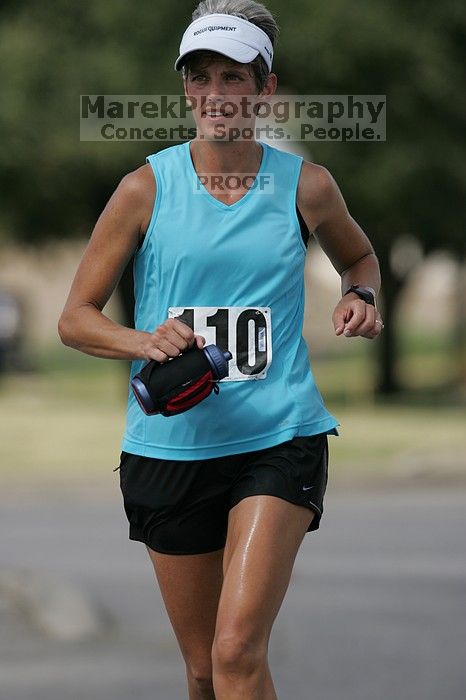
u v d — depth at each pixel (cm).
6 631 1859
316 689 1575
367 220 5791
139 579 2255
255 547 1025
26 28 5434
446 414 5456
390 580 2230
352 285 1145
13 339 9162
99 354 1055
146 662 1705
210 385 1030
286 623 1914
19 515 3139
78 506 3306
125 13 5369
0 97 5344
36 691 1560
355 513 3077
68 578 2261
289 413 1081
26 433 4747
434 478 3684
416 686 1585
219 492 1088
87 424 5041
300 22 5391
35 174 5488
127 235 1075
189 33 1064
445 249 6538
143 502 1100
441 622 1917
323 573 2291
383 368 6944
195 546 1099
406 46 5469
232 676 996
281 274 1077
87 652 1753
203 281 1067
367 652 1747
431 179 5656
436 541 2642
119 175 5506
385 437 4403
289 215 1081
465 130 5709
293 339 1099
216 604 1114
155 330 1041
